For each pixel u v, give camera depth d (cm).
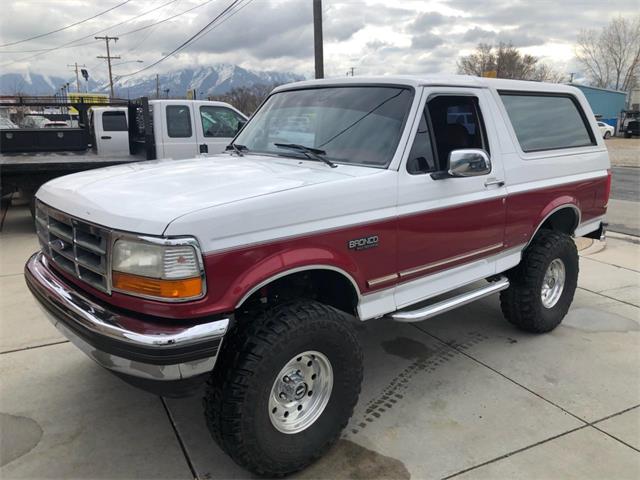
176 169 337
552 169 450
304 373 290
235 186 284
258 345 263
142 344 236
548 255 449
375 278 318
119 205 260
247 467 275
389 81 366
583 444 321
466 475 293
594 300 573
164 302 239
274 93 451
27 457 300
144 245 238
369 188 308
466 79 392
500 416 350
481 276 400
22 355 419
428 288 360
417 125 342
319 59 1698
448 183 355
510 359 432
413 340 466
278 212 267
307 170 328
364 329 488
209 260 243
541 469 299
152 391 258
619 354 443
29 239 811
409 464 302
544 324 470
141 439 319
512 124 425
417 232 337
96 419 338
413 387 386
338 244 293
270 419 273
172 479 286
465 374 406
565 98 493
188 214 242
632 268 696
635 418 350
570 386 390
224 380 262
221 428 264
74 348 432
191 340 240
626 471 298
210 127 993
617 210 1177
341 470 296
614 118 5188
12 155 981
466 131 383
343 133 360
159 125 944
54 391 369
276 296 308
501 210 400
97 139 1237
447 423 342
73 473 288
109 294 256
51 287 290
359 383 307
